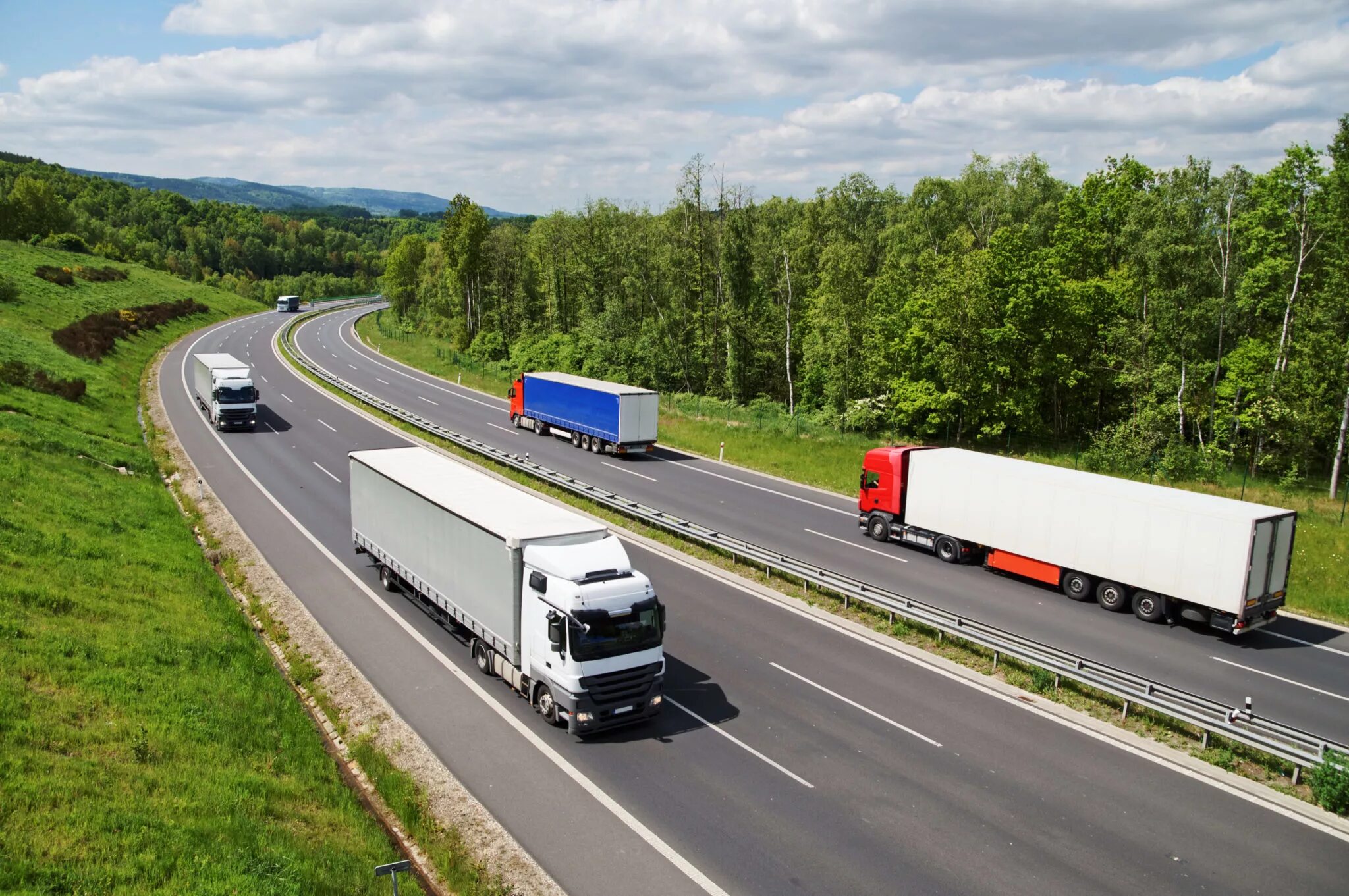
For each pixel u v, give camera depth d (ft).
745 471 128.16
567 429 143.74
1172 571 69.31
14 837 31.60
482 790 44.11
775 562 77.87
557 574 49.39
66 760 37.88
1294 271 136.15
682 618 69.72
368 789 44.70
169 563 71.67
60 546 65.26
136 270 367.86
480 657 58.39
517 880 36.96
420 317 380.78
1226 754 48.67
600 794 43.98
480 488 66.13
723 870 37.93
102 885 30.22
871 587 70.03
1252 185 147.02
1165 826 42.32
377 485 72.18
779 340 202.08
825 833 40.93
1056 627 69.82
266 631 65.36
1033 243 164.35
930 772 46.96
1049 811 43.34
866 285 180.24
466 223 282.15
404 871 36.35
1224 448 146.72
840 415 170.91
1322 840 41.45
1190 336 141.69
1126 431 134.00
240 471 113.80
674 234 244.63
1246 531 64.85
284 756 44.88
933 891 36.81
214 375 138.82
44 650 47.67
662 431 156.87
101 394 148.56
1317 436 131.34
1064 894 36.78
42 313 208.85
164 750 41.32
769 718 52.95
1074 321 151.12
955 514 85.35
